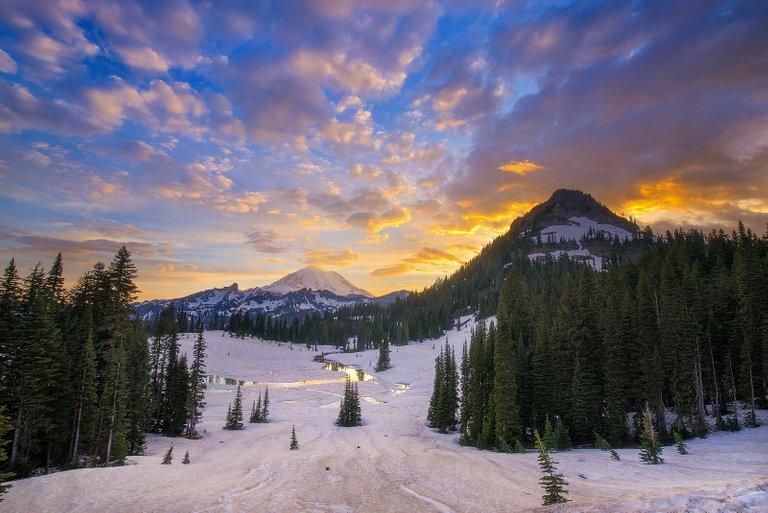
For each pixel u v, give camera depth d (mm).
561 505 15711
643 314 59188
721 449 38438
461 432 67250
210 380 139375
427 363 164000
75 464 41500
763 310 53312
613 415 51000
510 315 73250
